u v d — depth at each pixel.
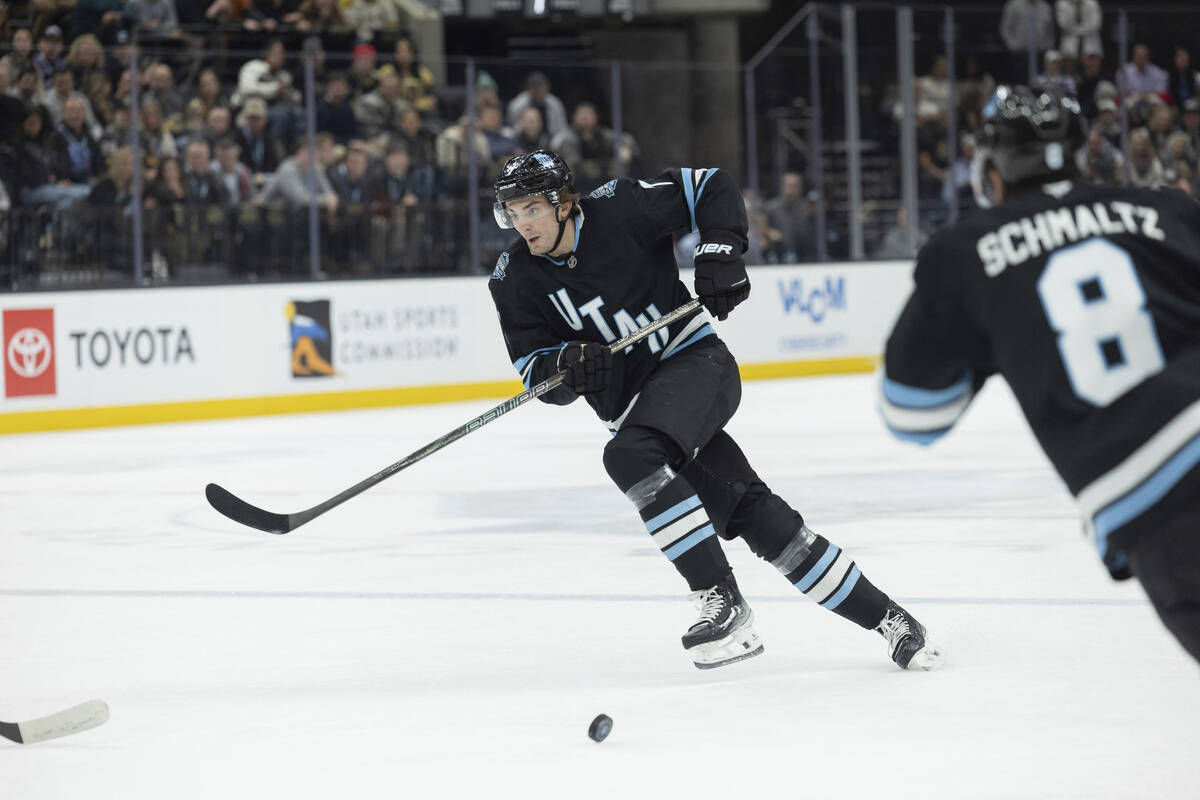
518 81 45.44
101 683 13.23
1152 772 9.85
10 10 43.03
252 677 13.26
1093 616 14.69
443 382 41.91
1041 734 10.79
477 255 43.78
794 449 29.31
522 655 13.78
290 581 17.92
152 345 37.81
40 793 10.06
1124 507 7.23
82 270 38.34
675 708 11.80
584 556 18.91
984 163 8.05
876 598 12.62
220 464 29.81
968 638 13.89
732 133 47.94
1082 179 7.88
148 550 20.47
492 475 26.97
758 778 9.97
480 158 43.94
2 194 37.25
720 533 12.76
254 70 41.03
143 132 39.34
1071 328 7.33
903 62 49.41
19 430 36.03
